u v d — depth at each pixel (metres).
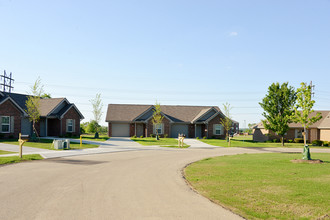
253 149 27.42
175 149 25.23
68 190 8.58
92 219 5.90
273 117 34.81
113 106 45.62
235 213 6.45
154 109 41.19
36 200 7.38
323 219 6.07
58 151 20.23
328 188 8.94
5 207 6.73
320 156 20.42
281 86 34.75
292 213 6.46
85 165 14.10
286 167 13.73
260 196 7.96
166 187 9.21
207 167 13.81
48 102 34.53
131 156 18.75
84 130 50.09
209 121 41.59
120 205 7.01
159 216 6.17
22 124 30.62
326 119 40.78
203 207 6.91
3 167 13.04
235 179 10.54
